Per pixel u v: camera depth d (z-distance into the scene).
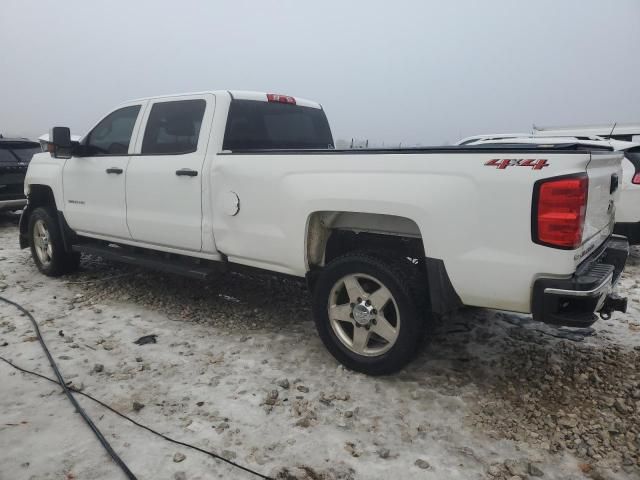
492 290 2.81
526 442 2.67
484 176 2.73
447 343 3.86
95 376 3.35
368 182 3.10
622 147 6.30
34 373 3.38
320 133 5.18
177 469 2.46
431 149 2.92
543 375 3.36
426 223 2.91
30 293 5.09
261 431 2.76
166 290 5.14
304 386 3.22
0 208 8.34
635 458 2.53
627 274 5.89
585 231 2.75
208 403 3.03
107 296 4.99
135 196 4.52
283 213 3.51
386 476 2.42
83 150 5.08
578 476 2.41
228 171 3.79
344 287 3.46
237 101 4.16
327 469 2.47
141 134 4.57
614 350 3.71
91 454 2.57
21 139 8.86
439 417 2.89
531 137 8.68
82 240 5.47
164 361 3.58
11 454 2.55
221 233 3.93
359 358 3.34
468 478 2.41
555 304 2.64
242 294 5.02
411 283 3.08
